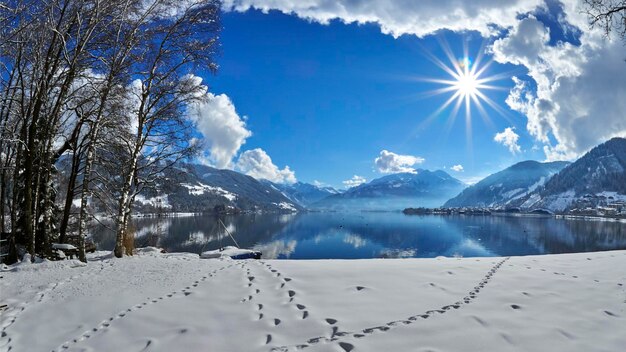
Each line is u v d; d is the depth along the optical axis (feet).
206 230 326.24
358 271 30.55
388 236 363.15
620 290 24.11
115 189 60.64
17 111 52.65
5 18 38.63
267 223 531.09
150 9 48.26
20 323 22.18
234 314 21.57
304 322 19.77
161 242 205.77
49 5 41.27
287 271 31.37
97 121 47.52
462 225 535.19
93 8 44.75
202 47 53.11
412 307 21.44
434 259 39.42
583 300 22.16
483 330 17.90
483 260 37.42
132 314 22.24
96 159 58.23
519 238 340.18
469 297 23.07
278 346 17.21
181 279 30.01
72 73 45.16
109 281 30.22
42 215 53.52
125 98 51.52
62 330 20.97
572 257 38.75
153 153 58.80
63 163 65.98
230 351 17.10
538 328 18.02
